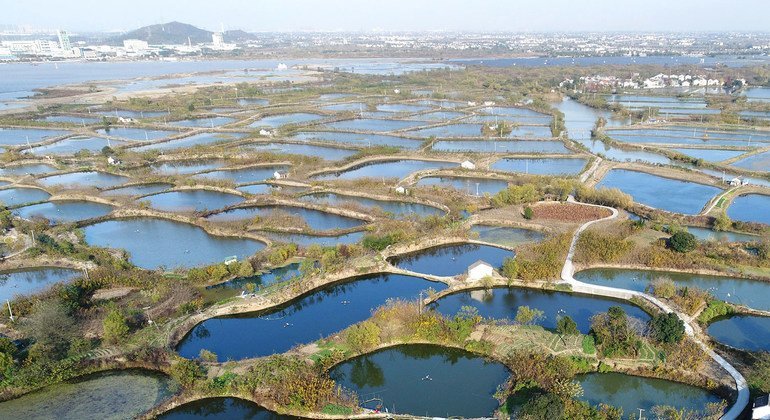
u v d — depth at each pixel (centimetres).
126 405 5803
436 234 9781
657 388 5856
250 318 7575
